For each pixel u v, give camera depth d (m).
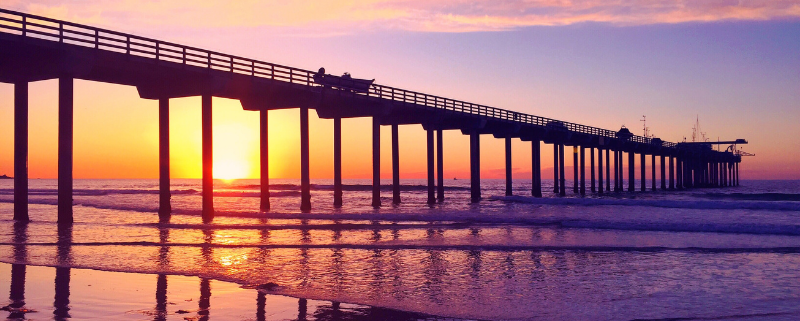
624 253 16.11
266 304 10.12
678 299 10.56
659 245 17.59
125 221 26.16
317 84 31.14
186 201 52.66
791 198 56.81
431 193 41.09
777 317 9.23
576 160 63.59
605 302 10.34
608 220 24.30
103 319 8.95
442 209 34.03
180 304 10.03
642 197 57.88
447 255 15.75
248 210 33.38
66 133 21.70
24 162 24.06
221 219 27.12
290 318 9.20
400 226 23.44
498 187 112.31
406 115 39.16
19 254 15.78
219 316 9.25
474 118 42.78
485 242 18.30
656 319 9.15
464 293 11.08
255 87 27.31
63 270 13.34
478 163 44.88
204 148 26.14
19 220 24.06
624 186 122.31
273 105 30.91
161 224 23.81
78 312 9.38
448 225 23.88
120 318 9.02
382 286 11.70
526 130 51.62
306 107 30.78
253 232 21.53
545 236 19.94
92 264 14.20
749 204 32.81
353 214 27.70
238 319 9.09
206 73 24.88
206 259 15.07
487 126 46.84
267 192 30.75
